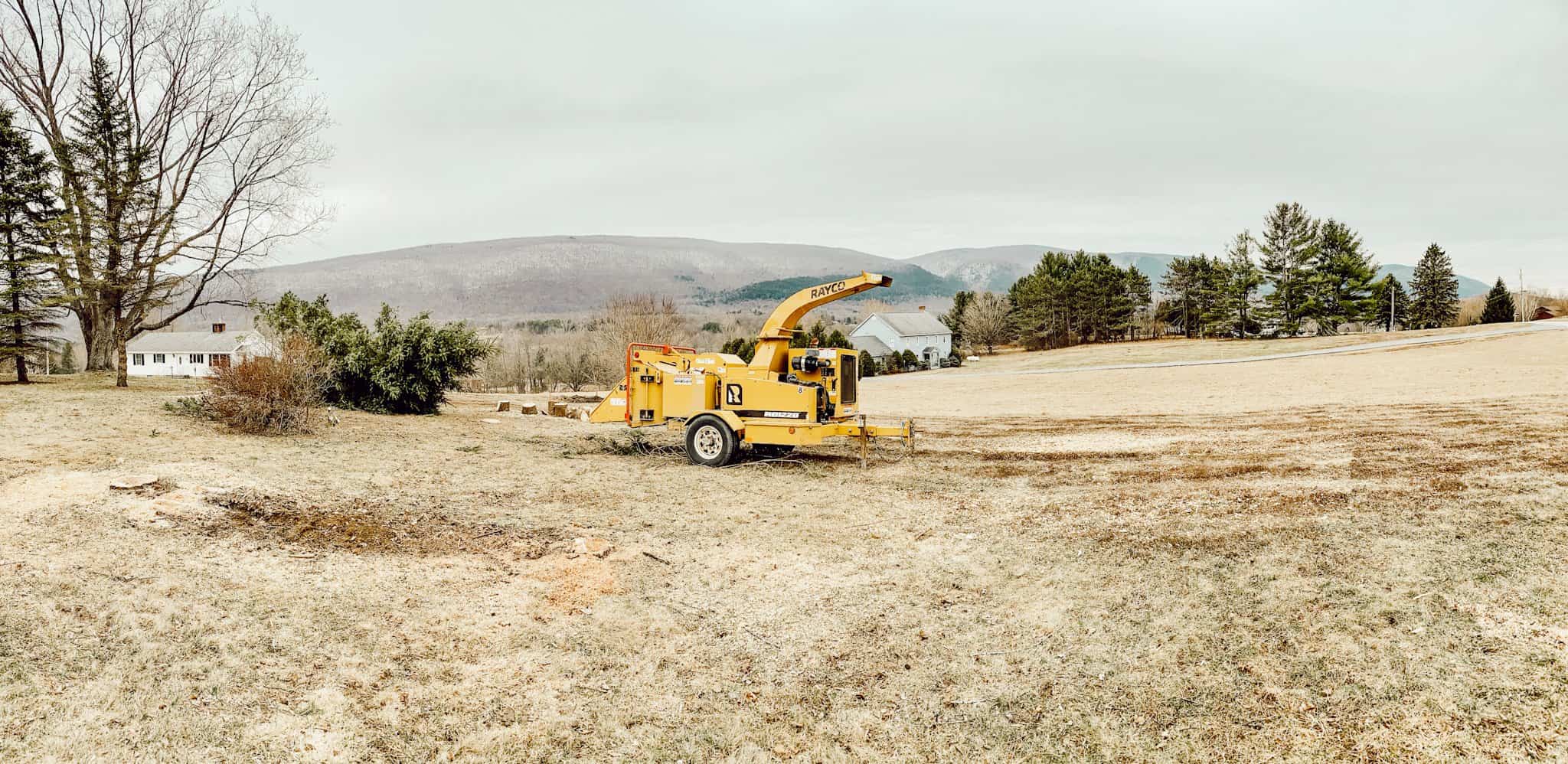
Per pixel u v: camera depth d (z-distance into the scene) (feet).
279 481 29.53
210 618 17.52
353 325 55.93
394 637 17.83
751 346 146.10
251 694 14.87
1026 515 29.84
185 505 24.84
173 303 76.54
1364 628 17.79
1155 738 14.48
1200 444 46.80
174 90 75.61
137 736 13.19
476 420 56.75
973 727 15.24
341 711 14.71
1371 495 29.14
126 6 73.41
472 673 16.66
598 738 14.73
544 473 36.65
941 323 302.66
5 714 13.21
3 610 16.51
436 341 54.75
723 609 20.77
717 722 15.47
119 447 33.04
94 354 76.02
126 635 16.29
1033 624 19.48
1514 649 16.24
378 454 37.93
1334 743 13.82
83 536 21.18
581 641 18.52
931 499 33.27
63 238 61.82
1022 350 304.91
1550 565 20.40
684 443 48.42
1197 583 21.15
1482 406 57.72
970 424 65.26
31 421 37.70
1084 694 16.15
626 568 23.27
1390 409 61.05
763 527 28.50
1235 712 15.03
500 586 21.27
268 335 54.39
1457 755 13.14
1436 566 20.98
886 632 19.38
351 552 22.85
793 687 16.87
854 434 41.57
